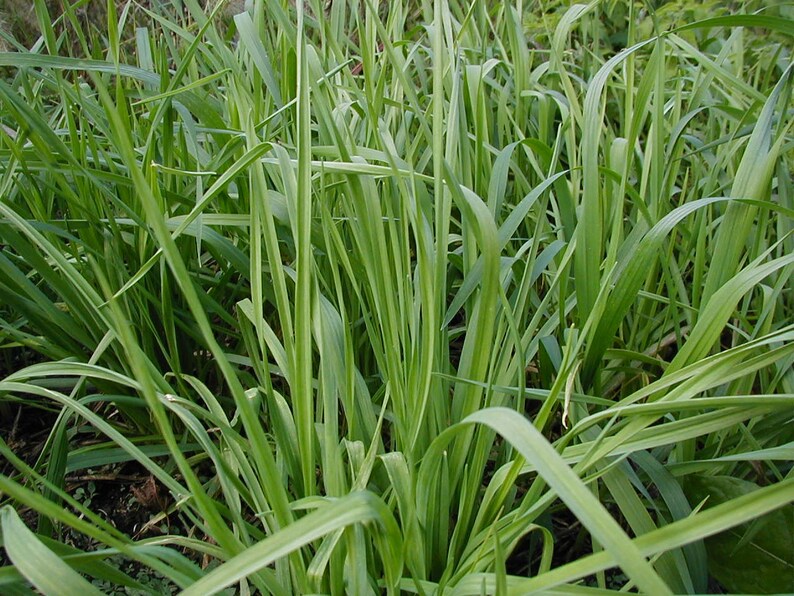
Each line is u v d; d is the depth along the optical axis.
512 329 0.41
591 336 0.46
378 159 0.51
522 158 0.82
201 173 0.52
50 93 1.03
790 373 0.53
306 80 0.35
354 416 0.46
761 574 0.45
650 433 0.40
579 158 0.76
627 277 0.47
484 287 0.38
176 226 0.54
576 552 0.54
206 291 0.70
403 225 0.43
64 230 0.57
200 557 0.56
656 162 0.60
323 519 0.27
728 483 0.49
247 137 0.47
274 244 0.40
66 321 0.58
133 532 0.59
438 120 0.40
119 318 0.26
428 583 0.41
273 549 0.27
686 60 1.00
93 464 0.56
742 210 0.49
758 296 0.66
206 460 0.63
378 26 0.51
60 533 0.56
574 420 0.52
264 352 0.42
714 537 0.49
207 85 0.84
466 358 0.48
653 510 0.56
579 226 0.49
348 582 0.40
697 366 0.41
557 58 0.73
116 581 0.38
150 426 0.64
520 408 0.43
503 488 0.39
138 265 0.62
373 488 0.48
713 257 0.51
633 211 0.75
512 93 0.90
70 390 0.69
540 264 0.52
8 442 0.67
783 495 0.27
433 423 0.46
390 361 0.42
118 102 0.55
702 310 0.52
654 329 0.70
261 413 0.60
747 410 0.39
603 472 0.40
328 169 0.41
